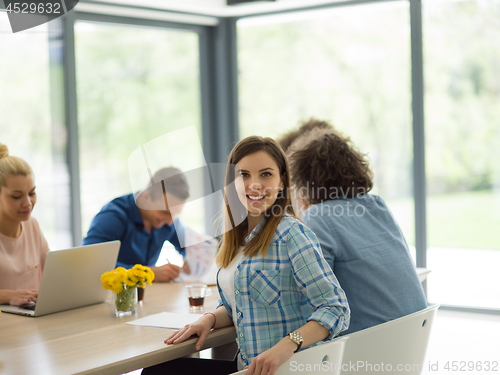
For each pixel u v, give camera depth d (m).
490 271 4.05
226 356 2.28
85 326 1.66
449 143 4.10
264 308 1.51
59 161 3.79
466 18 4.00
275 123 4.59
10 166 2.22
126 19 4.06
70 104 3.75
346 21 4.35
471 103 4.04
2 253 2.22
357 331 1.56
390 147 4.29
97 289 1.97
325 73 4.45
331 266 1.69
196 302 1.86
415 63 4.01
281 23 4.54
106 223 2.70
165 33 4.40
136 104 4.27
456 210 4.12
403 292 1.76
